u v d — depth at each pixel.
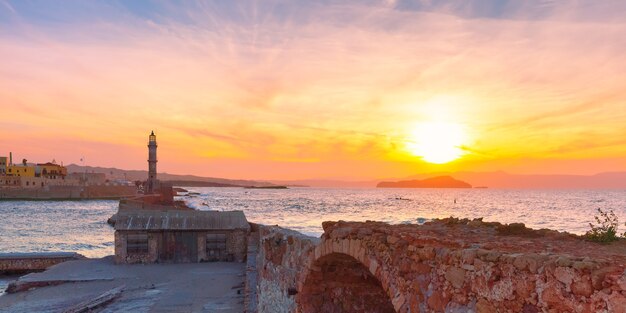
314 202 184.00
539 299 6.09
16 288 34.12
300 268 14.68
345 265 13.61
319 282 14.01
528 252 7.09
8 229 81.69
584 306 5.54
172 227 41.00
